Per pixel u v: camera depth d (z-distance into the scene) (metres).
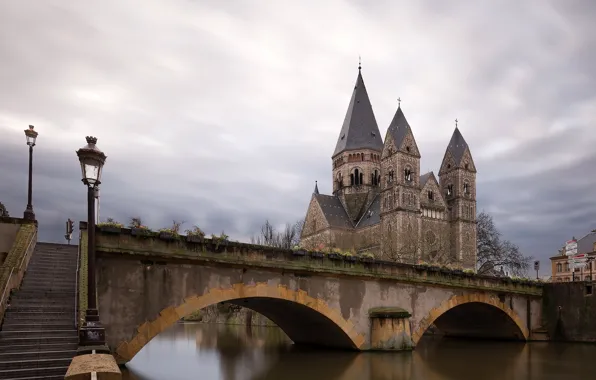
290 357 27.31
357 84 116.44
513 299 37.72
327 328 29.72
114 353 19.45
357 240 101.69
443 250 88.94
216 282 22.69
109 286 19.84
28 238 20.19
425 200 95.94
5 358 13.33
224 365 24.77
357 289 28.05
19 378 12.59
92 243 13.38
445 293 32.41
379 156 111.44
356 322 27.73
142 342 20.16
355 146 110.88
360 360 25.44
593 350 32.78
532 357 28.89
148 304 20.62
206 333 51.00
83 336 12.57
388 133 97.06
